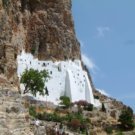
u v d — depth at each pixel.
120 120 130.50
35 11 174.62
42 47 167.75
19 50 153.75
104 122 129.75
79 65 173.25
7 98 40.97
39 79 130.00
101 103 164.75
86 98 163.75
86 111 139.62
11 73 55.41
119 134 124.06
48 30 172.25
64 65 162.75
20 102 41.94
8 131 39.34
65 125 102.69
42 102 137.00
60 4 180.75
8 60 55.38
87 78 168.00
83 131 108.62
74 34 182.75
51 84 153.62
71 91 157.38
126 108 157.75
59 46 171.00
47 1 178.50
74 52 177.75
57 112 130.88
